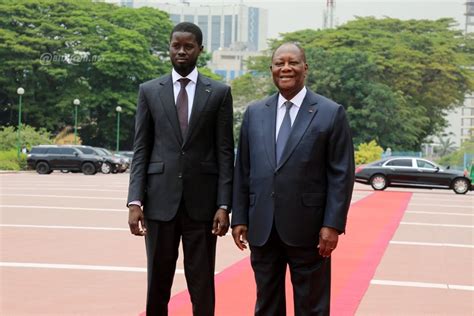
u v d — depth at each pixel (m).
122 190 27.03
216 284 9.03
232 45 168.62
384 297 8.54
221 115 5.71
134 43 72.00
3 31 68.00
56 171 47.53
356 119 70.06
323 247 5.24
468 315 7.79
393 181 32.44
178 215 5.63
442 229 16.31
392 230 15.65
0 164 46.88
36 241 12.51
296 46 5.42
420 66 79.62
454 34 86.69
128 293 8.36
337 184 5.28
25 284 8.80
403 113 73.69
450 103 83.00
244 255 11.52
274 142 5.35
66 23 72.19
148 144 5.75
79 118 71.94
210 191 5.68
